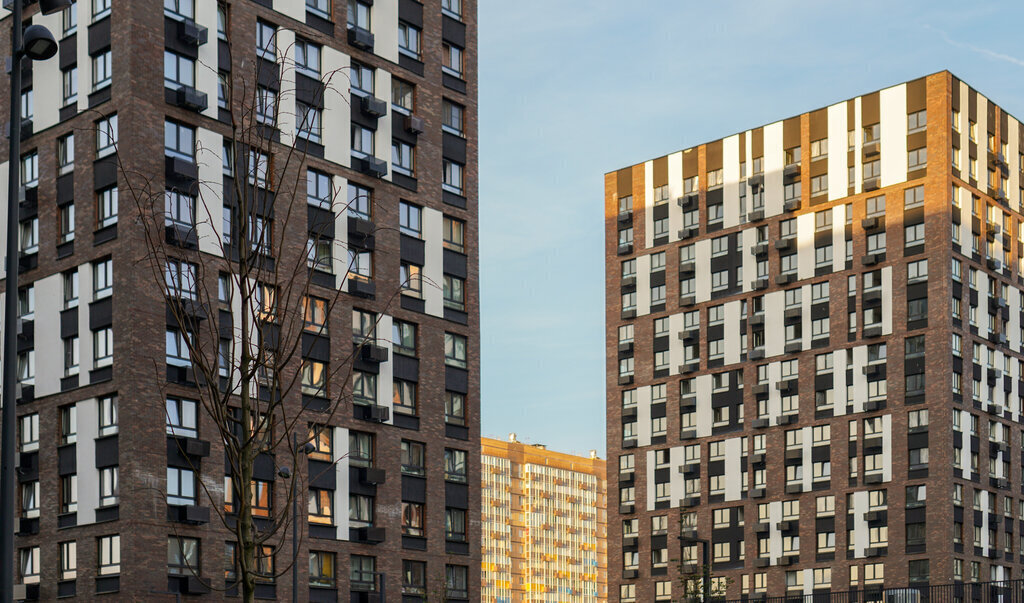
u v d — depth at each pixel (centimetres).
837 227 10100
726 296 10681
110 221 5669
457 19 7294
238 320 5484
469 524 6862
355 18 6675
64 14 5984
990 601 8250
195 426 5619
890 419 9581
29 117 6100
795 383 10138
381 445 6444
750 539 10150
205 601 5509
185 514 5466
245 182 1850
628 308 11338
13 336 2080
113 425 5534
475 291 7125
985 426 9706
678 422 10812
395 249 6681
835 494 9750
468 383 6994
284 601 5844
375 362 6475
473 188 7225
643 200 11400
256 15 6156
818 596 9644
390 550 6397
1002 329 10044
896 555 9338
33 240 6000
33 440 5844
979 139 10081
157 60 5731
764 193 10581
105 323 5631
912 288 9650
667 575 10612
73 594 5525
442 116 7106
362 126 6600
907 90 9919
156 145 5662
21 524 5778
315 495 6081
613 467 11169
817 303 10112
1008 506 9819
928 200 9688
